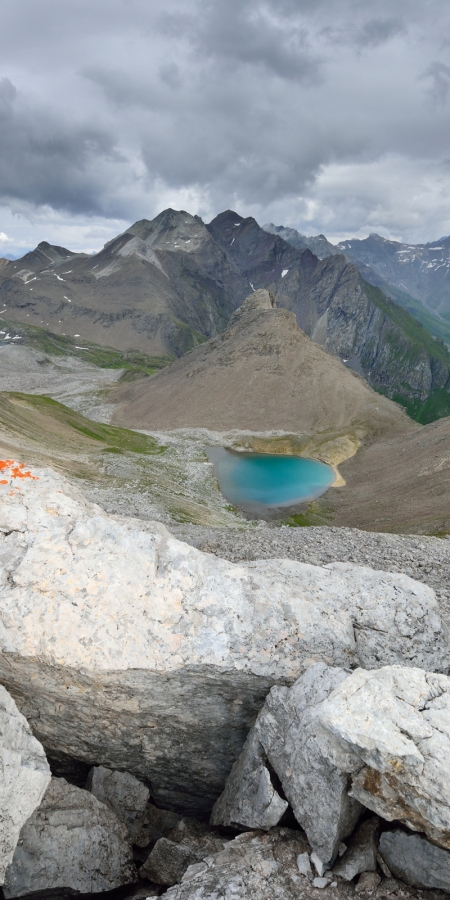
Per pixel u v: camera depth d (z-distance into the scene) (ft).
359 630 42.80
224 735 40.75
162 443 506.48
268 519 307.78
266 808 33.60
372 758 29.37
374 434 526.16
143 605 37.86
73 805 35.88
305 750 32.55
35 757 31.12
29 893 31.53
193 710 39.11
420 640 42.34
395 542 124.36
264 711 36.60
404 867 30.48
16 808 28.50
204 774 42.45
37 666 35.83
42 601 36.55
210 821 40.63
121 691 37.06
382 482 364.17
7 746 29.76
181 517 189.98
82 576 37.99
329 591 45.47
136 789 42.06
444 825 27.81
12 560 38.52
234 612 38.99
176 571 40.19
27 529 40.29
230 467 436.35
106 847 35.06
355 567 51.80
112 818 37.32
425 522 240.53
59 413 442.09
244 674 37.09
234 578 41.24
